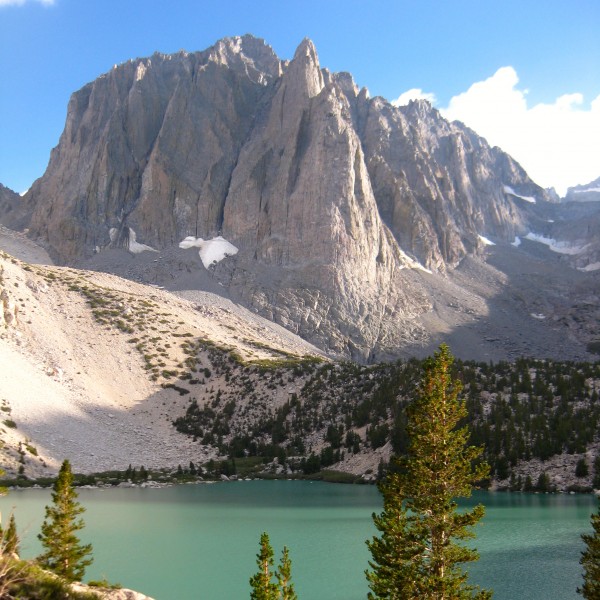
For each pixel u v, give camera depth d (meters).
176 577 75.69
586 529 101.00
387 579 49.41
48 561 52.66
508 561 82.75
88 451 171.12
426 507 49.69
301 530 102.25
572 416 157.75
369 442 177.25
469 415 165.12
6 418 167.38
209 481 165.88
